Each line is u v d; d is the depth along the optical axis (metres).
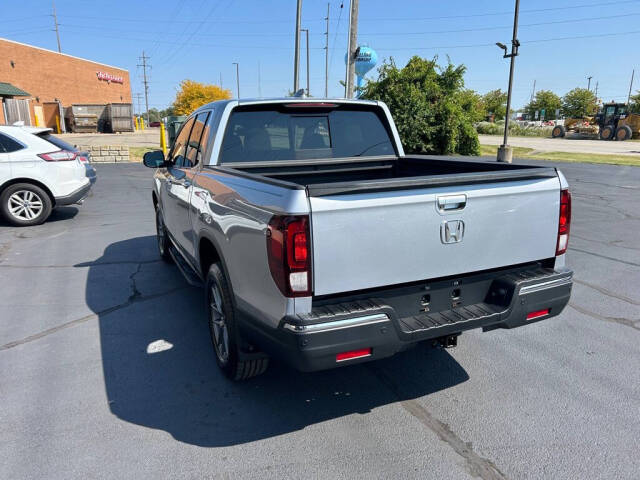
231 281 3.07
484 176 2.81
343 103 4.32
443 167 4.16
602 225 8.60
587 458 2.67
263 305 2.67
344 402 3.23
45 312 4.74
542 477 2.52
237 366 3.19
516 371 3.62
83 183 9.09
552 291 3.06
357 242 2.52
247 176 2.96
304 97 4.33
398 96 22.06
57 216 9.55
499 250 2.97
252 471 2.57
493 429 2.93
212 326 3.61
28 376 3.54
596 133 42.72
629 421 3.00
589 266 6.16
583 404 3.18
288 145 4.17
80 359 3.81
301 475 2.54
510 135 51.84
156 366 3.70
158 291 5.31
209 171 3.74
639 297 5.11
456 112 22.20
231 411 3.12
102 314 4.69
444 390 3.37
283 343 2.52
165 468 2.59
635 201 11.15
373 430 2.92
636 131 40.28
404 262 2.67
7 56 34.06
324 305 2.58
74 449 2.74
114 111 39.41
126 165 18.80
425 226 2.69
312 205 2.40
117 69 54.16
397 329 2.61
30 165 8.47
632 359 3.79
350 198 2.48
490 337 4.20
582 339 4.15
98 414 3.08
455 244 2.80
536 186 3.03
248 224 2.74
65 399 3.25
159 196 5.76
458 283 2.94
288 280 2.42
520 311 2.98
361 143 4.52
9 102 30.94
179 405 3.19
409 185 2.59
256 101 3.97
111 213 9.83
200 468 2.59
